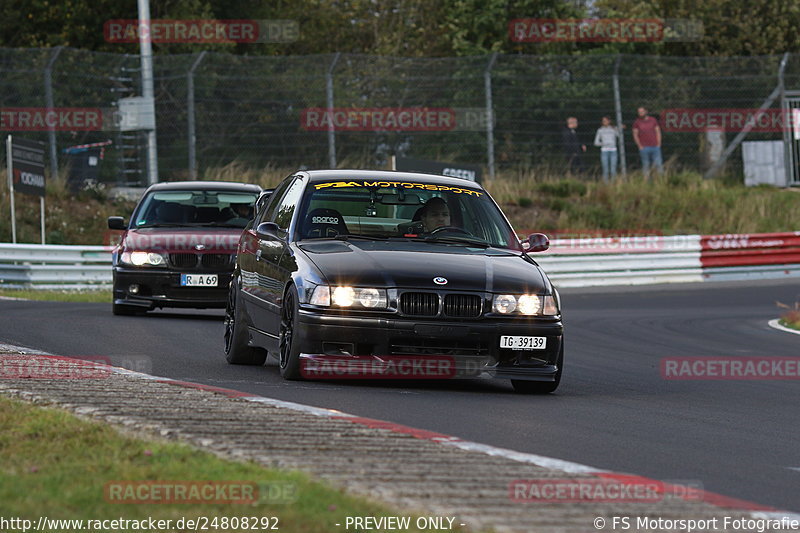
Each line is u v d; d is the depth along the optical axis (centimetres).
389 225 3306
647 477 1995
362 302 2938
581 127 10825
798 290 8438
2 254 7400
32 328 4319
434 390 3045
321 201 3344
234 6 12288
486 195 3522
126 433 2053
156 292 5184
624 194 10712
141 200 5653
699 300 7631
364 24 13912
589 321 5944
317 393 2809
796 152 11388
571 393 3198
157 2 11706
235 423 2175
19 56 9612
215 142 9738
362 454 1945
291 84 9838
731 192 11050
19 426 2095
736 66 11262
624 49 12325
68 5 11212
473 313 2969
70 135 9719
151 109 9144
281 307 3131
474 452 2034
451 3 13150
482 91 10294
